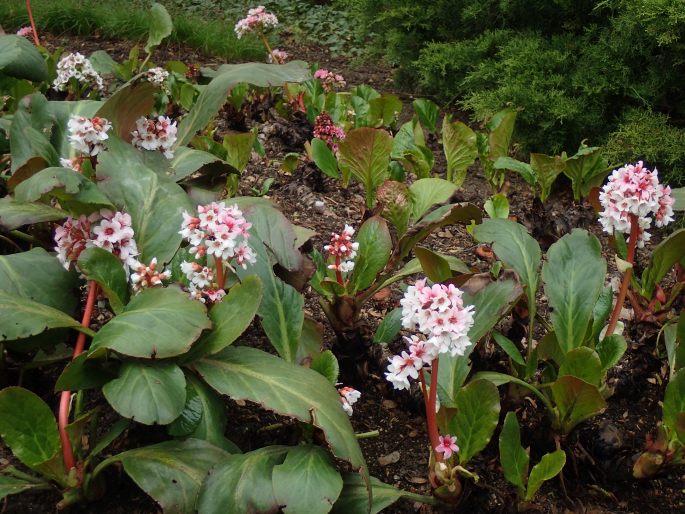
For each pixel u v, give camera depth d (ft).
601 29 7.59
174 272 3.76
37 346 3.38
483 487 3.33
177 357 3.21
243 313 3.20
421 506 3.32
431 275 3.86
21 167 3.73
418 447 3.71
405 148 6.68
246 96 8.05
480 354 3.88
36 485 3.05
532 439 3.67
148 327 3.00
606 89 7.16
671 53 6.93
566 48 7.66
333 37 13.02
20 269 3.48
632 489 3.59
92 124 3.63
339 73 11.32
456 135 6.17
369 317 4.64
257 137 6.97
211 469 2.88
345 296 3.94
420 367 2.90
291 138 7.29
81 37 10.95
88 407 3.64
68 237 3.36
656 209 3.70
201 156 4.31
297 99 7.84
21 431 2.92
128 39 11.03
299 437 3.43
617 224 3.65
